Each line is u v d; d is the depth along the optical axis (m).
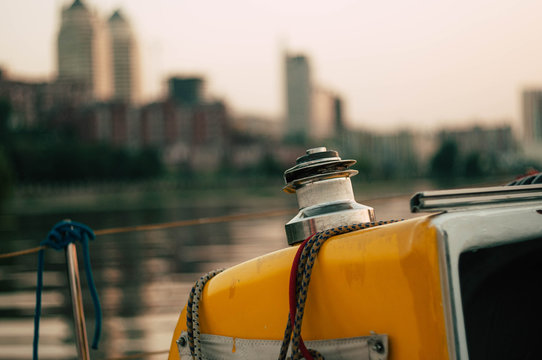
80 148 167.50
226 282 1.50
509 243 1.14
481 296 1.23
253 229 45.34
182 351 1.61
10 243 38.69
